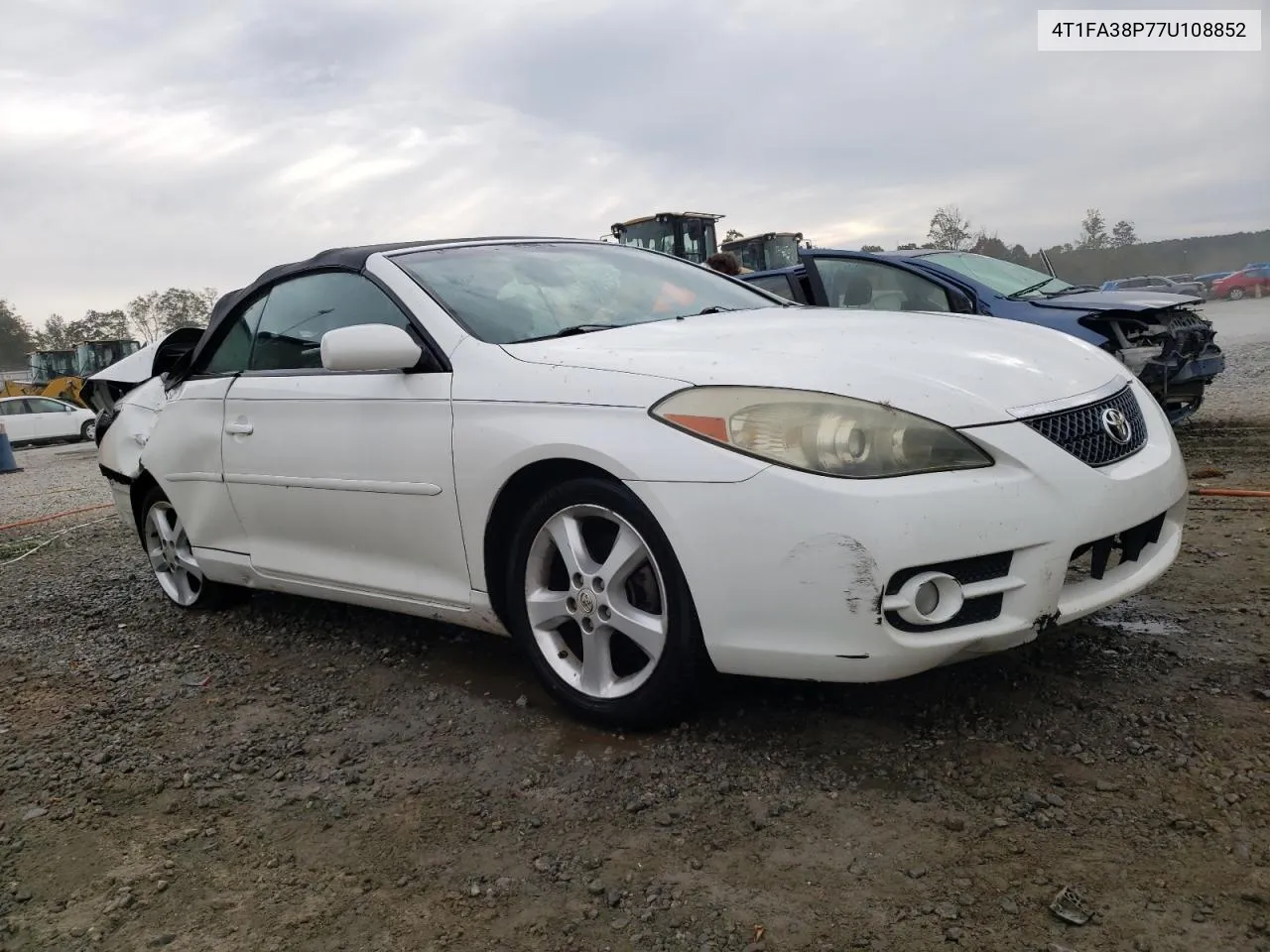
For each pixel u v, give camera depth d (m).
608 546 2.71
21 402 25.72
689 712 2.64
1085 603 2.46
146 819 2.49
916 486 2.21
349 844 2.28
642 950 1.82
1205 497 4.95
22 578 5.66
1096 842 2.01
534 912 1.96
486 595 2.96
